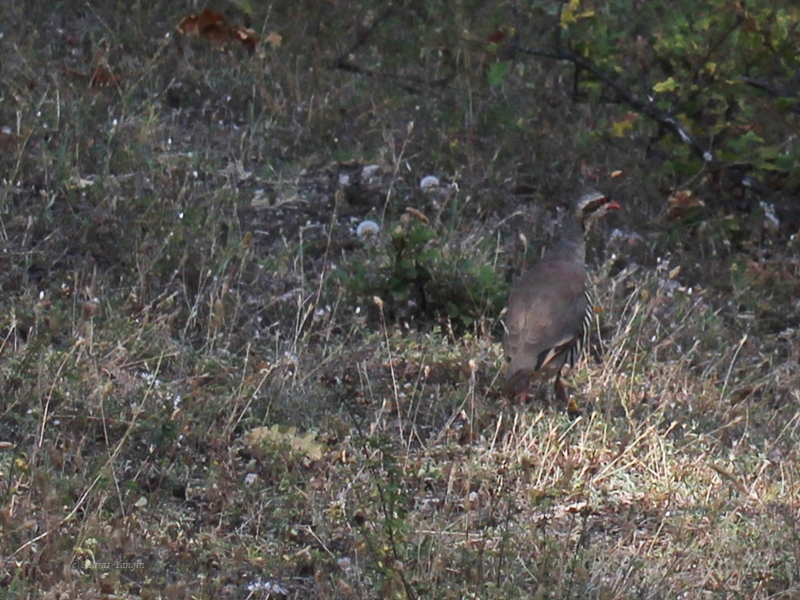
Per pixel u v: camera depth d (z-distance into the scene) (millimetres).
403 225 14102
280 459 10508
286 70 17812
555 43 16062
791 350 13367
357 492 9914
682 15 15609
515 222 15242
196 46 18328
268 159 15742
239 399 11141
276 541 9602
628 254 14906
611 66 16125
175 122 16531
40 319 11867
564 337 11789
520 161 16344
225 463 10359
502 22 19188
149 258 13016
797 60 15562
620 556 9711
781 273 14547
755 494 10656
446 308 13148
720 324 13547
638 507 10477
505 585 8875
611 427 11500
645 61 16031
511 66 18375
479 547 9188
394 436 11250
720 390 12406
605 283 13820
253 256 13734
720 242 15242
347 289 13266
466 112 17297
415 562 9219
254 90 17266
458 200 15344
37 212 13672
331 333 12891
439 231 14594
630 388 12125
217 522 9836
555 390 11922
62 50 17719
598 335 12781
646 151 16453
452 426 11445
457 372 12250
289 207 15047
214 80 17406
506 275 14234
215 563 9250
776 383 12719
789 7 15398
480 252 14000
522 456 10555
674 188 15703
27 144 14836
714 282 14609
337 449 10883
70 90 16266
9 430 10430
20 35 17484
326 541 9672
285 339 12656
